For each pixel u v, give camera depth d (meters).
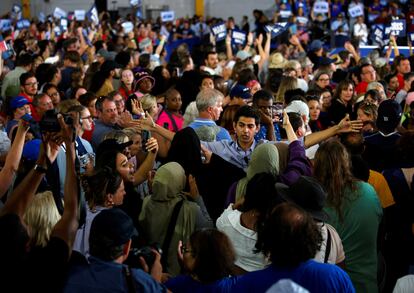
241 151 8.60
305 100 11.61
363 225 6.50
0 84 17.75
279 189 5.97
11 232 4.54
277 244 4.91
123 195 6.65
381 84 13.95
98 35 26.22
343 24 31.55
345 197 6.54
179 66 18.73
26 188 5.30
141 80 13.64
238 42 21.80
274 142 8.28
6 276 4.47
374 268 6.58
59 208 6.18
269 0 40.81
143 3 40.28
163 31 28.42
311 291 4.88
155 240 7.02
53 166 6.73
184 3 41.34
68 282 4.75
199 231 5.28
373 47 23.52
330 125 13.15
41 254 4.70
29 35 27.22
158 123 11.52
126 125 9.32
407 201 7.61
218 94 10.02
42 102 11.40
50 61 19.62
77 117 5.28
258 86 14.06
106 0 40.50
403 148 7.80
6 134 9.97
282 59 18.52
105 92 13.91
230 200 7.39
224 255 5.16
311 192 5.84
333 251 5.88
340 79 16.97
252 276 5.04
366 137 9.07
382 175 7.77
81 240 6.27
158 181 7.01
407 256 7.74
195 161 7.82
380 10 33.34
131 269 4.92
